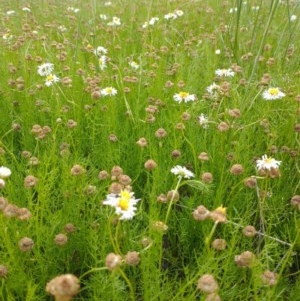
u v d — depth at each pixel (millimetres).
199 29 969
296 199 377
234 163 466
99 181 460
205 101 604
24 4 1221
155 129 553
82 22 1050
